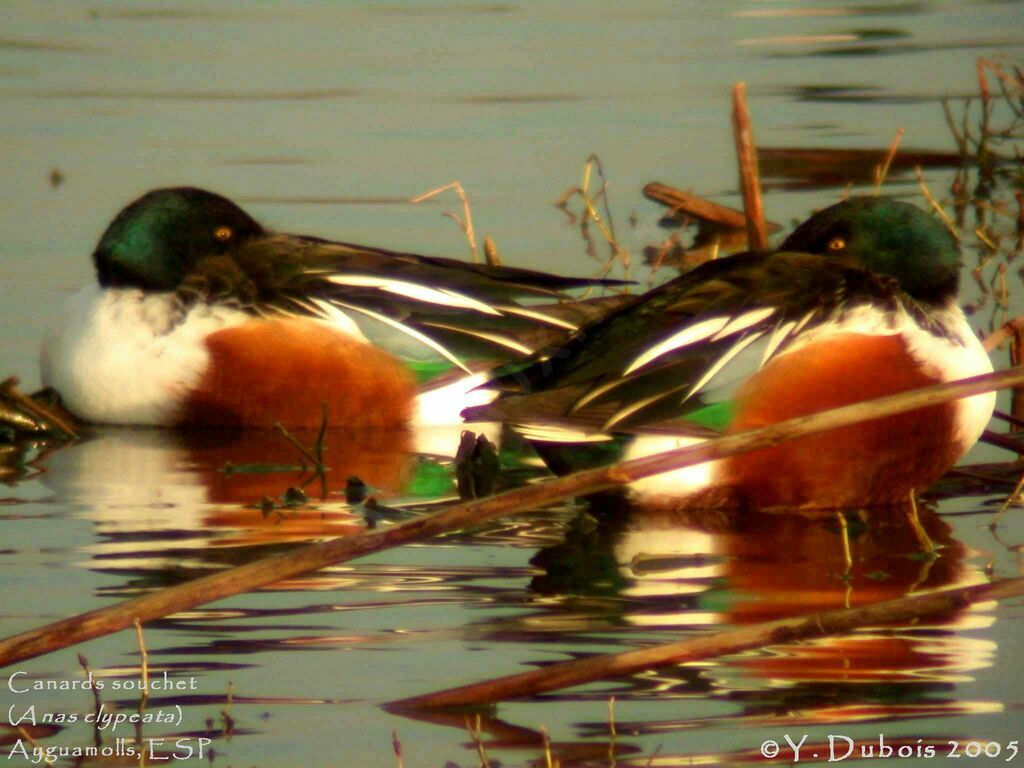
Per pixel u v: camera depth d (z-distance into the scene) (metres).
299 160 19.03
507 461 12.41
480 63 22.55
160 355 13.48
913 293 11.66
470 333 13.62
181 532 10.38
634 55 22.91
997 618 8.77
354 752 7.34
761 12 25.17
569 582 9.39
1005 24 24.25
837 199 17.92
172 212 13.92
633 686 8.00
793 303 10.95
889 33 23.95
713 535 10.34
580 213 17.64
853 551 9.98
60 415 13.54
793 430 8.36
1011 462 11.87
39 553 9.93
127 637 8.66
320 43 23.66
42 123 20.25
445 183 18.34
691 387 10.66
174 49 23.33
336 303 13.63
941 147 19.48
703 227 17.39
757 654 8.35
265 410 13.48
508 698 7.72
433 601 9.11
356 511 10.91
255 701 7.86
